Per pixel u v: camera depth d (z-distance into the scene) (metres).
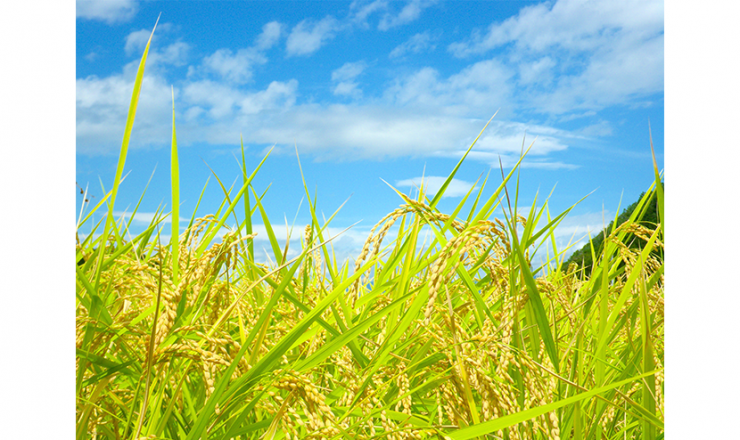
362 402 0.82
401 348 0.95
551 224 1.11
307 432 0.77
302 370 0.84
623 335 1.21
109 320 0.84
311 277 1.27
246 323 1.11
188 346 0.75
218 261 0.91
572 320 1.04
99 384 0.81
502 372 0.80
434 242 1.05
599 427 0.92
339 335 0.88
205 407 0.76
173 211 0.97
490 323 0.94
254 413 0.96
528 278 0.85
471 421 0.82
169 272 1.12
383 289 0.99
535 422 0.83
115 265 1.07
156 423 0.81
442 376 0.84
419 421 0.81
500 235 0.85
